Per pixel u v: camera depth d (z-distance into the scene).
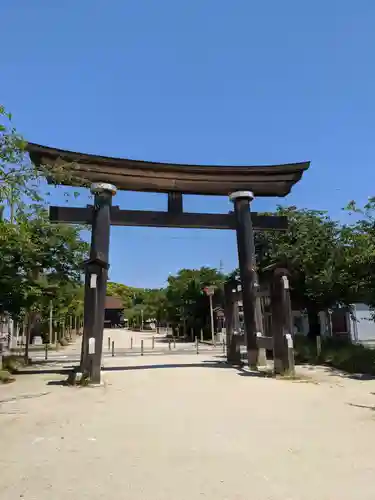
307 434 7.41
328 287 19.58
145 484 5.19
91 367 14.28
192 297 48.91
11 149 8.06
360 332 26.89
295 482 5.17
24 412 9.84
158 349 34.16
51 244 18.64
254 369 17.44
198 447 6.76
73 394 12.36
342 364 17.27
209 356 25.61
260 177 19.45
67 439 7.41
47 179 10.62
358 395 11.33
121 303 110.62
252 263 18.62
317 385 13.16
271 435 7.39
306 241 21.06
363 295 18.81
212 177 18.97
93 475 5.54
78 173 16.67
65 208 16.84
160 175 18.17
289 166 19.55
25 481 5.35
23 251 16.45
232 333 20.22
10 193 8.10
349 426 7.96
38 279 18.81
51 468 5.85
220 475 5.46
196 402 10.75
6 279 16.48
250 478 5.33
